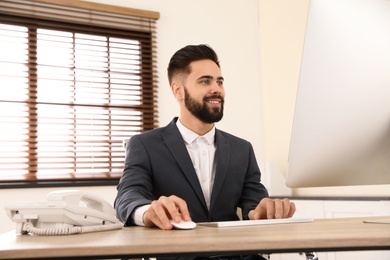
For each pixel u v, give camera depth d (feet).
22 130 10.50
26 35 10.71
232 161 5.47
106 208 4.17
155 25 12.19
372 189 9.62
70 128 10.96
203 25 12.82
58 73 10.97
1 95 10.32
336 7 3.22
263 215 4.36
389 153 3.47
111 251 2.39
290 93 12.21
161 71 12.13
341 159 3.45
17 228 3.59
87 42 11.39
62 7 11.03
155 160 5.15
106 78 11.48
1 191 9.81
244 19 13.50
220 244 2.40
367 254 8.65
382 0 3.29
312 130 3.36
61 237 3.19
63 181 10.57
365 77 3.29
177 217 3.53
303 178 3.51
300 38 11.91
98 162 11.08
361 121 3.36
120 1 11.71
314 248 2.44
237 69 13.20
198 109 5.36
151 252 2.39
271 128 12.98
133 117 11.71
